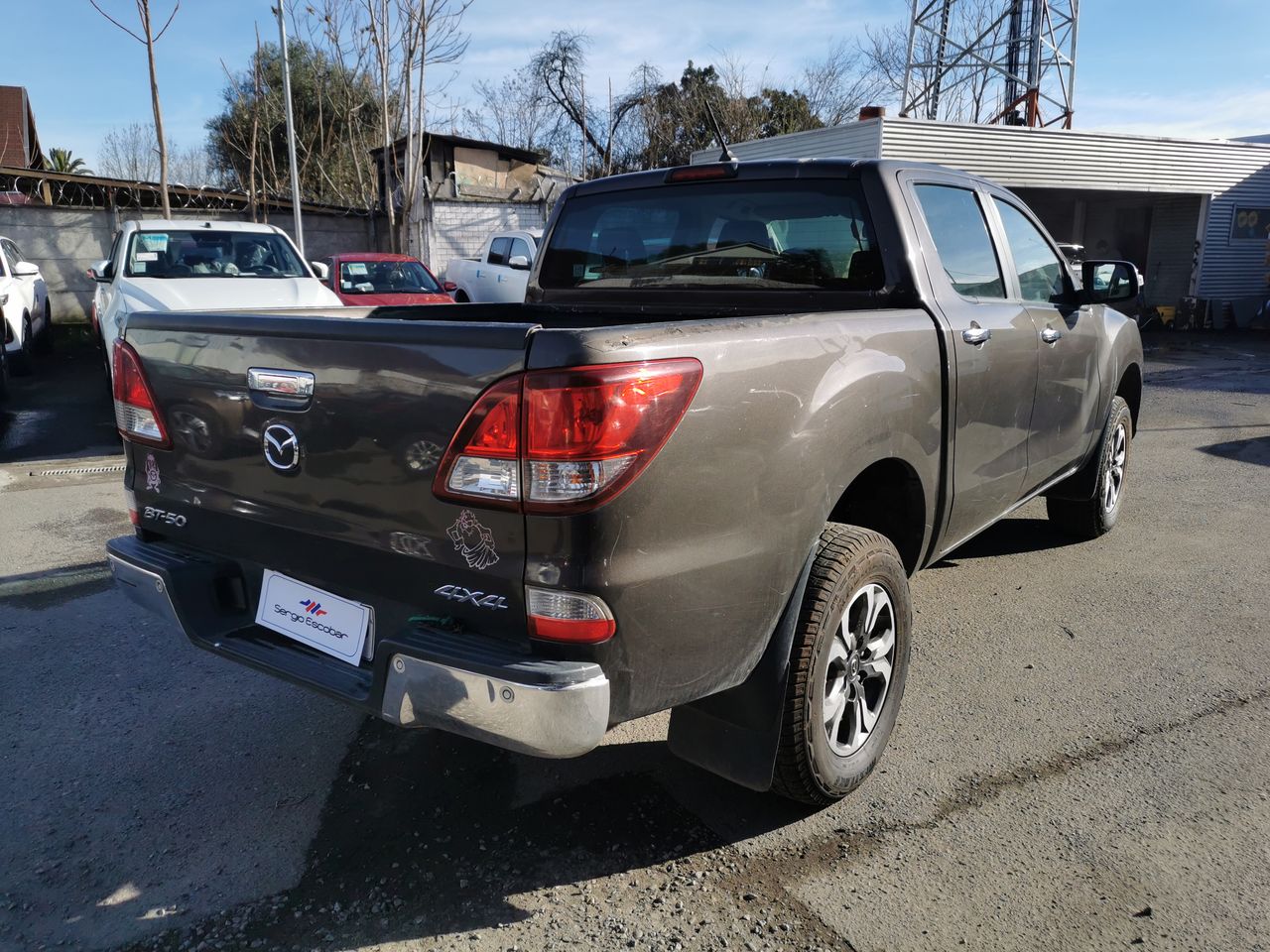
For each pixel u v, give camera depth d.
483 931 2.33
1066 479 4.97
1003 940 2.29
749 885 2.50
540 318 4.05
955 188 3.69
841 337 2.61
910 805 2.86
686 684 2.22
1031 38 21.36
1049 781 2.99
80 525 5.76
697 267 3.64
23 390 11.12
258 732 3.31
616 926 2.35
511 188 23.23
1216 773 3.03
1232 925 2.34
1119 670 3.79
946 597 4.62
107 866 2.57
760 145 17.89
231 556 2.67
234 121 25.97
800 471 2.40
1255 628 4.21
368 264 12.95
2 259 11.99
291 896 2.46
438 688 2.07
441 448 2.07
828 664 2.64
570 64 27.59
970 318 3.35
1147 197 20.92
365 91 24.84
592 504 1.94
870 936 2.31
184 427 2.66
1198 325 20.03
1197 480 6.98
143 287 8.44
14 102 31.70
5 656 3.89
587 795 2.92
